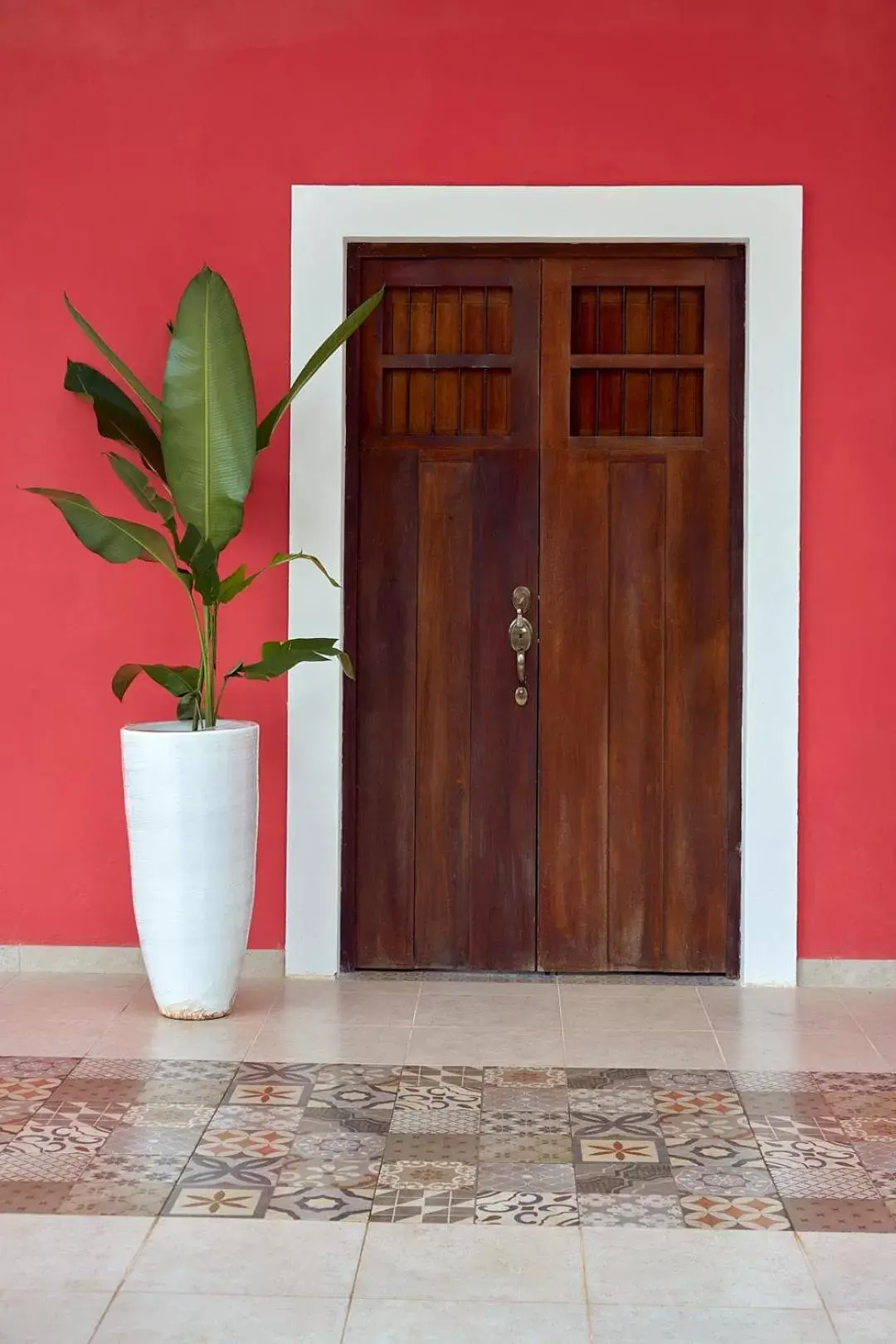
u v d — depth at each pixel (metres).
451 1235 2.62
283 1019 3.88
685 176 4.18
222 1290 2.43
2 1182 2.83
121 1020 3.86
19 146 4.22
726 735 4.31
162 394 4.04
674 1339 2.28
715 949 4.34
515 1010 3.98
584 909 4.35
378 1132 3.09
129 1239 2.61
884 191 4.16
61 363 4.24
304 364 4.21
